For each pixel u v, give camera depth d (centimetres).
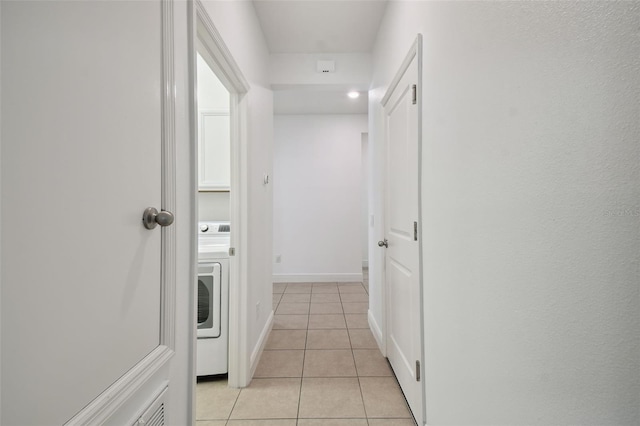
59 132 54
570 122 57
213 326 190
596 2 51
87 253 60
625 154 47
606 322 50
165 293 88
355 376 196
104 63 65
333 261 456
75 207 57
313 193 457
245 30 184
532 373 67
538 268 65
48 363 51
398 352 183
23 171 47
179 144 99
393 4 194
